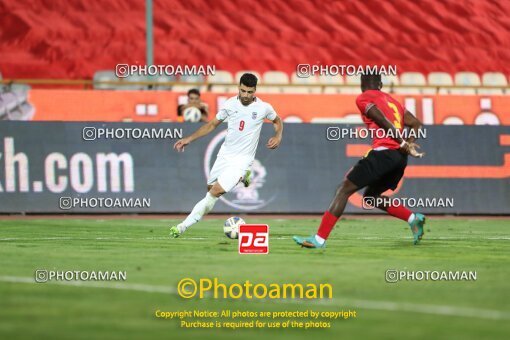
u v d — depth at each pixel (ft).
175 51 300.40
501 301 71.26
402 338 57.41
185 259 98.89
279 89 257.96
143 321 63.36
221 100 215.51
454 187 182.80
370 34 326.24
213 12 325.62
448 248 115.55
